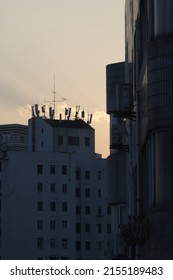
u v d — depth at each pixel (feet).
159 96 219.20
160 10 220.64
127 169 390.63
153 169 222.69
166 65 218.38
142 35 264.31
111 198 419.95
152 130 223.51
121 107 310.86
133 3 317.83
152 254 222.28
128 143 376.07
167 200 219.00
